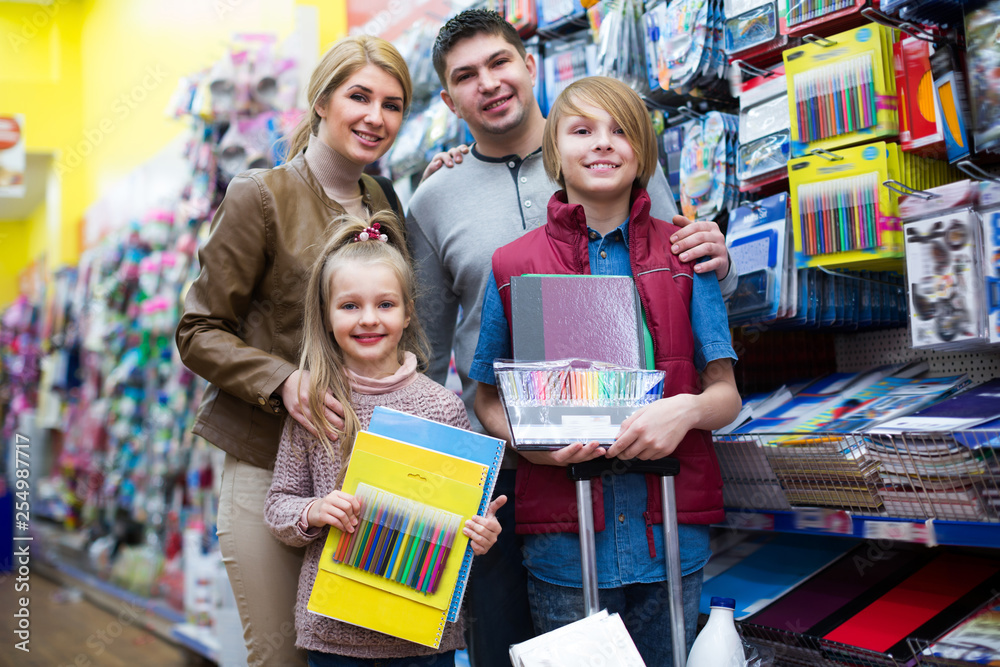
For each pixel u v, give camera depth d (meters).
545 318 1.40
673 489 1.37
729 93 2.16
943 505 1.46
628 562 1.40
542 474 1.46
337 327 1.50
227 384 1.53
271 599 1.61
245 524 1.61
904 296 2.01
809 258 1.79
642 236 1.50
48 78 6.11
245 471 1.63
